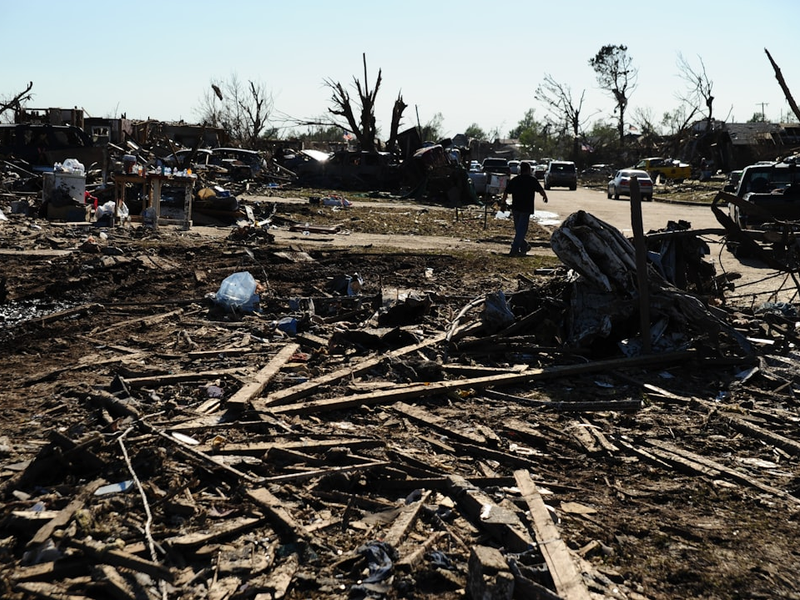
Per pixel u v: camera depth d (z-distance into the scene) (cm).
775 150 5272
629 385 693
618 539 402
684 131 7231
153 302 968
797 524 427
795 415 615
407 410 591
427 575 352
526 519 411
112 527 377
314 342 778
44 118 3809
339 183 3850
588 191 5228
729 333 760
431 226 2164
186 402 582
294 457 478
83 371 661
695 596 354
